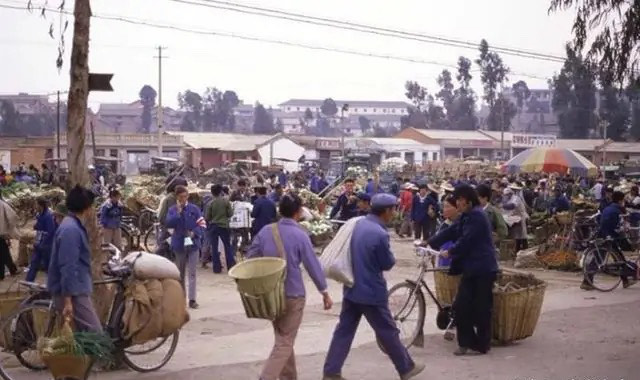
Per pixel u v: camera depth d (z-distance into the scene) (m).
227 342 9.98
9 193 20.33
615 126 82.56
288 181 41.16
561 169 23.88
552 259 17.77
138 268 7.95
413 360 8.59
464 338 9.20
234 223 18.16
